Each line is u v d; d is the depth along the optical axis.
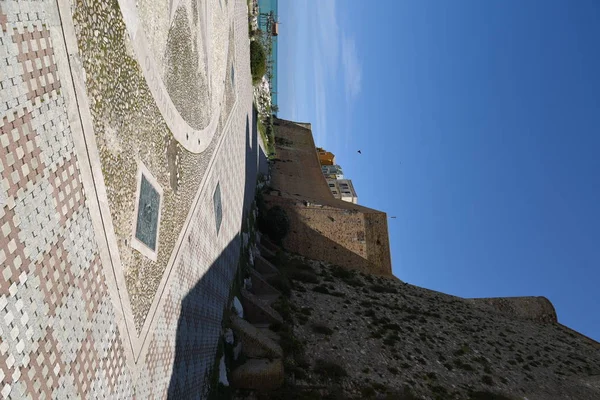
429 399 15.82
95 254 6.46
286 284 20.41
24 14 4.90
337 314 19.81
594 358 25.19
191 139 11.71
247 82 25.28
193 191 11.78
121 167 7.33
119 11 7.31
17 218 4.82
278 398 13.42
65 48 5.71
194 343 11.03
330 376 15.11
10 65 4.68
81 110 6.09
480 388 17.91
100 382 6.52
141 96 8.24
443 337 21.05
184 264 10.68
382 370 16.67
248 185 23.09
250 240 21.94
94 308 6.40
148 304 8.40
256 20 35.22
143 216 8.25
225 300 15.00
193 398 10.77
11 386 4.66
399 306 23.25
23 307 4.88
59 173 5.59
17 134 4.82
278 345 15.22
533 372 20.84
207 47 14.18
